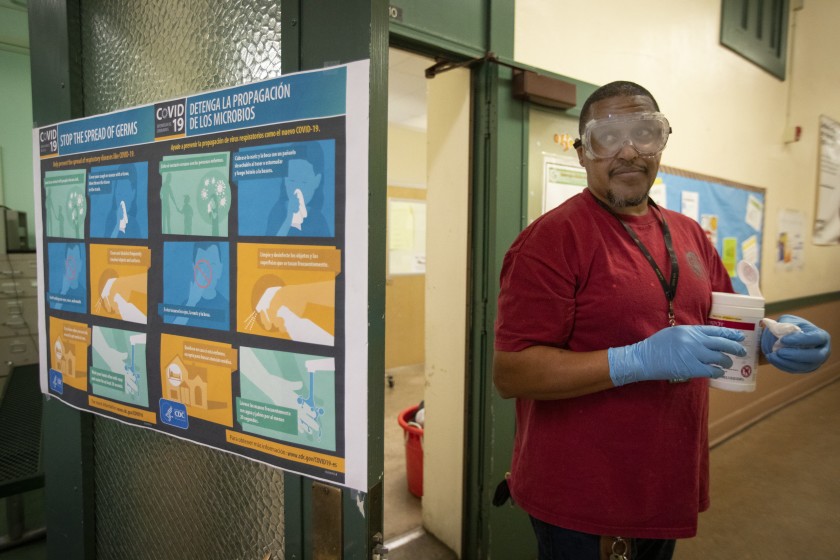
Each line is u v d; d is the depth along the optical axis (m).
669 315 0.98
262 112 0.67
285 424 0.68
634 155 0.96
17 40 2.94
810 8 3.70
